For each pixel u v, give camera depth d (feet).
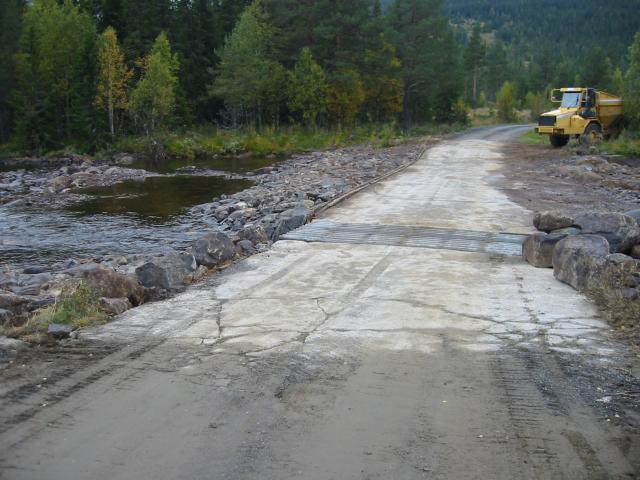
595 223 31.76
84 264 40.47
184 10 202.39
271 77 181.06
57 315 23.24
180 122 183.21
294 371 18.78
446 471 13.35
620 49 560.61
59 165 133.18
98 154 143.02
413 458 13.89
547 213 33.68
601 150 100.53
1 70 173.37
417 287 28.17
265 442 14.64
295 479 13.11
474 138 149.18
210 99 202.69
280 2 184.24
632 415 15.87
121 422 15.69
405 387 17.56
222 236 34.88
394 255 34.68
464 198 57.26
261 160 131.03
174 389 17.61
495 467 13.51
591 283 26.58
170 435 15.01
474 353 20.10
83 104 155.43
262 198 65.57
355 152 123.24
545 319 23.38
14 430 15.33
